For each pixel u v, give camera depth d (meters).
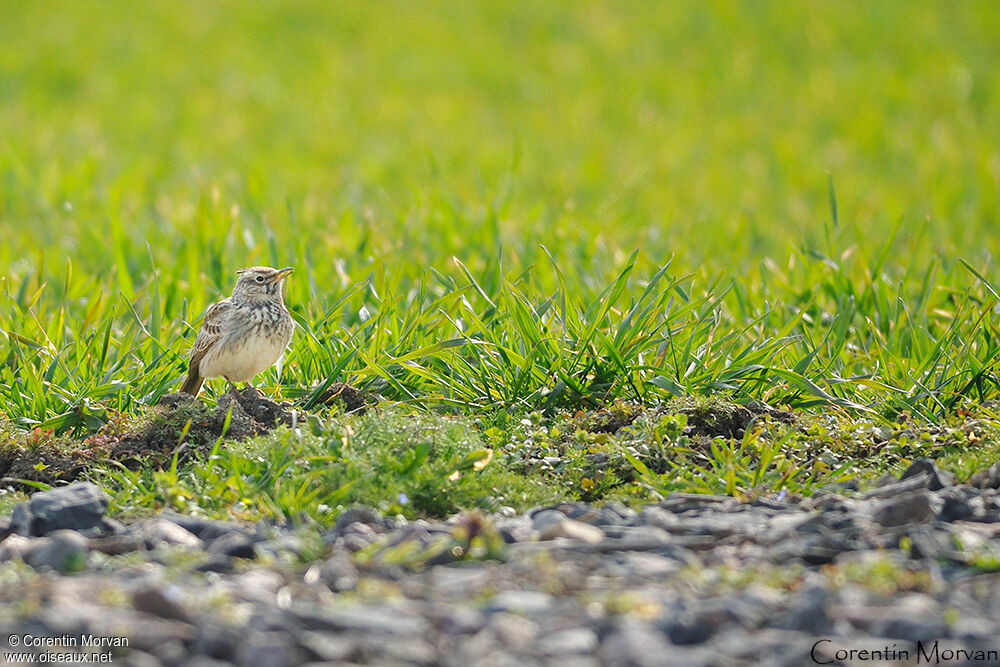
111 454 10.66
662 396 11.87
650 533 8.12
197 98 40.00
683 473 9.98
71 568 7.46
